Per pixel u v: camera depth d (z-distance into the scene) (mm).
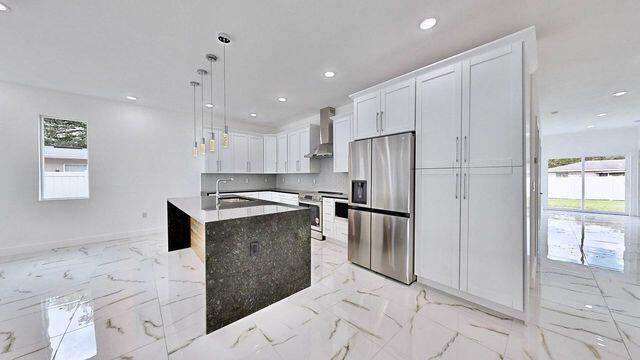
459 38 2250
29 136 3506
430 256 2459
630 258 3309
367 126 3043
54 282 2562
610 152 6742
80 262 3131
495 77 2023
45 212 3654
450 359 1555
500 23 2029
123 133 4285
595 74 3047
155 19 1993
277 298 2043
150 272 2812
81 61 2701
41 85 3436
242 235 1843
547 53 2537
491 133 2049
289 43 2342
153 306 2117
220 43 2344
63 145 3871
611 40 2293
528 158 1989
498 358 1561
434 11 1892
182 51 2488
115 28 2113
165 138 4723
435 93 2396
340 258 3408
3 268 2939
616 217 6402
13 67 2857
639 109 4578
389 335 1786
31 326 1847
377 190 2869
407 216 2580
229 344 1678
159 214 4676
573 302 2211
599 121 5656
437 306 2176
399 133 2693
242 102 4215
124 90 3619
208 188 5297
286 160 5484
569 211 7508
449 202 2309
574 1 1776
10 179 3402
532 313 2051
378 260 2867
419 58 2623
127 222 4340
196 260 3062
